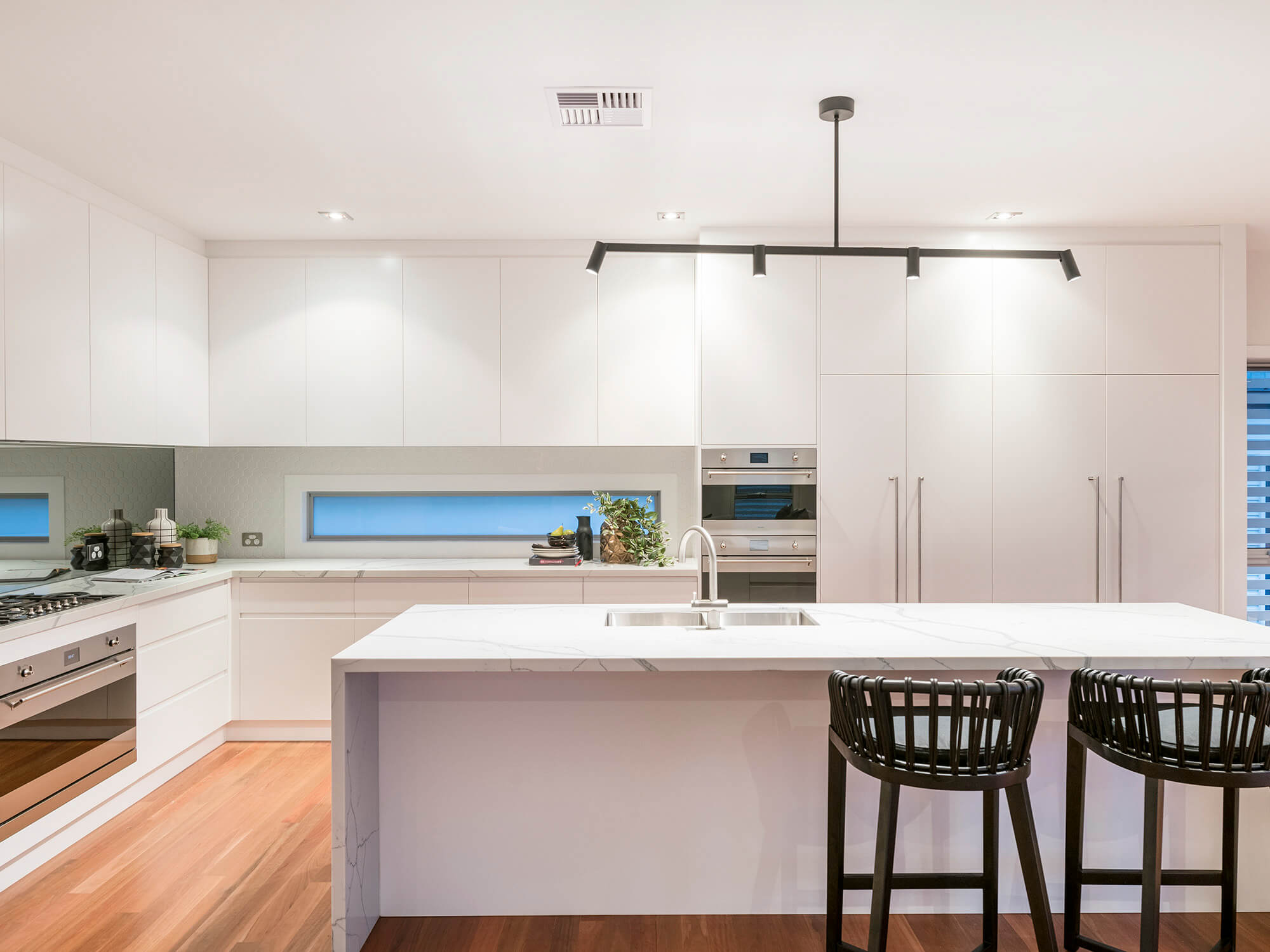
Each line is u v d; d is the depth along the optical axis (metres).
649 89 2.53
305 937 2.32
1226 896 2.16
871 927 1.92
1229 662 2.14
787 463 4.00
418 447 4.41
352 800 2.21
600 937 2.32
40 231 3.03
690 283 4.21
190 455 4.56
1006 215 3.79
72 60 2.33
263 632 4.00
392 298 4.20
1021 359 3.99
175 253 3.91
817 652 2.16
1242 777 1.84
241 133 2.85
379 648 2.22
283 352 4.19
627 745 2.42
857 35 2.22
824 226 3.97
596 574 4.02
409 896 2.43
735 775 2.42
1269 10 2.10
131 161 3.09
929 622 2.59
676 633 2.42
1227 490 3.97
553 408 4.21
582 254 4.21
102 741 3.03
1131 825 2.44
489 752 2.42
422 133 2.86
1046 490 3.99
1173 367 3.98
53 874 2.68
